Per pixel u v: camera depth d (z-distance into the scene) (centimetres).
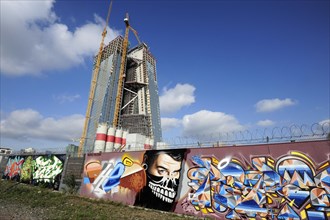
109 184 2347
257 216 1470
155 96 18425
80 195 2473
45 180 3109
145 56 18988
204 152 1823
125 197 2177
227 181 1650
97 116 13500
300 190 1368
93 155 2638
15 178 3747
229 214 1579
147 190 2045
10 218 1454
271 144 1541
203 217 1667
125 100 17100
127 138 7931
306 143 1413
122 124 15625
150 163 2108
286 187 1418
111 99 14438
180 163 1923
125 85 17600
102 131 7631
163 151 2058
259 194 1501
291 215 1360
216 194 1672
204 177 1762
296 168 1412
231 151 1694
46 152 3334
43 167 3253
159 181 1997
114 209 1814
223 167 1695
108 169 2422
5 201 2095
